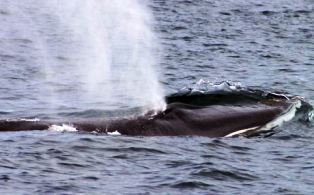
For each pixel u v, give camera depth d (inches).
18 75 3914.9
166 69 4165.8
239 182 2004.2
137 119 2460.6
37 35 5315.0
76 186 1930.4
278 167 2146.9
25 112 2930.6
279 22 6018.7
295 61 4478.3
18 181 1947.6
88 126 2436.0
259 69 4188.0
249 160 2201.0
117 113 2856.8
